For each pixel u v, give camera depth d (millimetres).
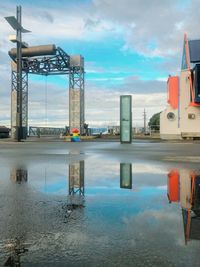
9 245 3266
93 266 2773
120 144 24844
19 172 8758
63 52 36750
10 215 4422
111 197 5621
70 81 38219
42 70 38719
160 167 9703
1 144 25094
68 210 4699
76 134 31406
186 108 29250
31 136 46219
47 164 10609
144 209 4758
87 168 9555
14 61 38156
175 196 5695
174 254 3010
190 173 8453
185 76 29312
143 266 2771
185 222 4051
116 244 3271
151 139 34094
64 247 3203
